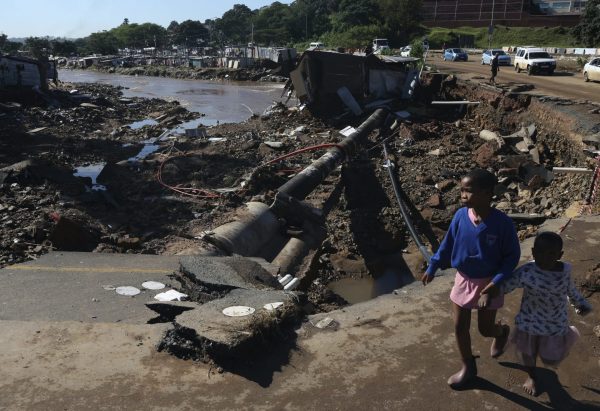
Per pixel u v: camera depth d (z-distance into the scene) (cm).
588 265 680
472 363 425
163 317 572
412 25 8762
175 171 1878
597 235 786
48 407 389
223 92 5550
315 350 474
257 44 12225
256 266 688
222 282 602
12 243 1059
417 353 472
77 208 1415
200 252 1062
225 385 422
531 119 2145
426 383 430
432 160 2031
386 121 2814
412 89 3141
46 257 904
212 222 1361
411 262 1284
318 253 1250
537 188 1620
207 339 446
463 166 1944
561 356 401
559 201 1429
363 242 1391
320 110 3139
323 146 1900
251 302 525
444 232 1428
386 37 8625
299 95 3166
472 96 2862
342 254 1303
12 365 438
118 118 3491
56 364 442
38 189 1526
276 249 1220
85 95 4284
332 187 1781
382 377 437
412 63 3962
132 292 713
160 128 3019
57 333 490
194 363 450
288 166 1958
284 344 482
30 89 3688
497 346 445
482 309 401
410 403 405
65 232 1056
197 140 2503
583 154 1538
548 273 381
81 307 652
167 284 755
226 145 2350
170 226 1330
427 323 525
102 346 471
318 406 399
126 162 2011
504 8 8994
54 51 13112
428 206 1576
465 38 8369
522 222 1359
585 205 1175
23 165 1614
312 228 1323
